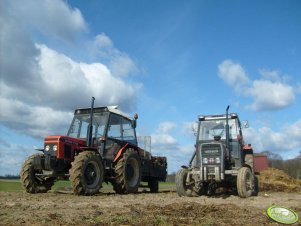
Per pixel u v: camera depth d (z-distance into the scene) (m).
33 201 7.83
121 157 11.65
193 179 10.82
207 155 10.44
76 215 5.55
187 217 5.57
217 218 5.57
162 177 14.02
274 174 15.78
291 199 9.72
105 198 9.11
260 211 6.48
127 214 5.70
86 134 11.58
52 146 10.23
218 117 11.59
